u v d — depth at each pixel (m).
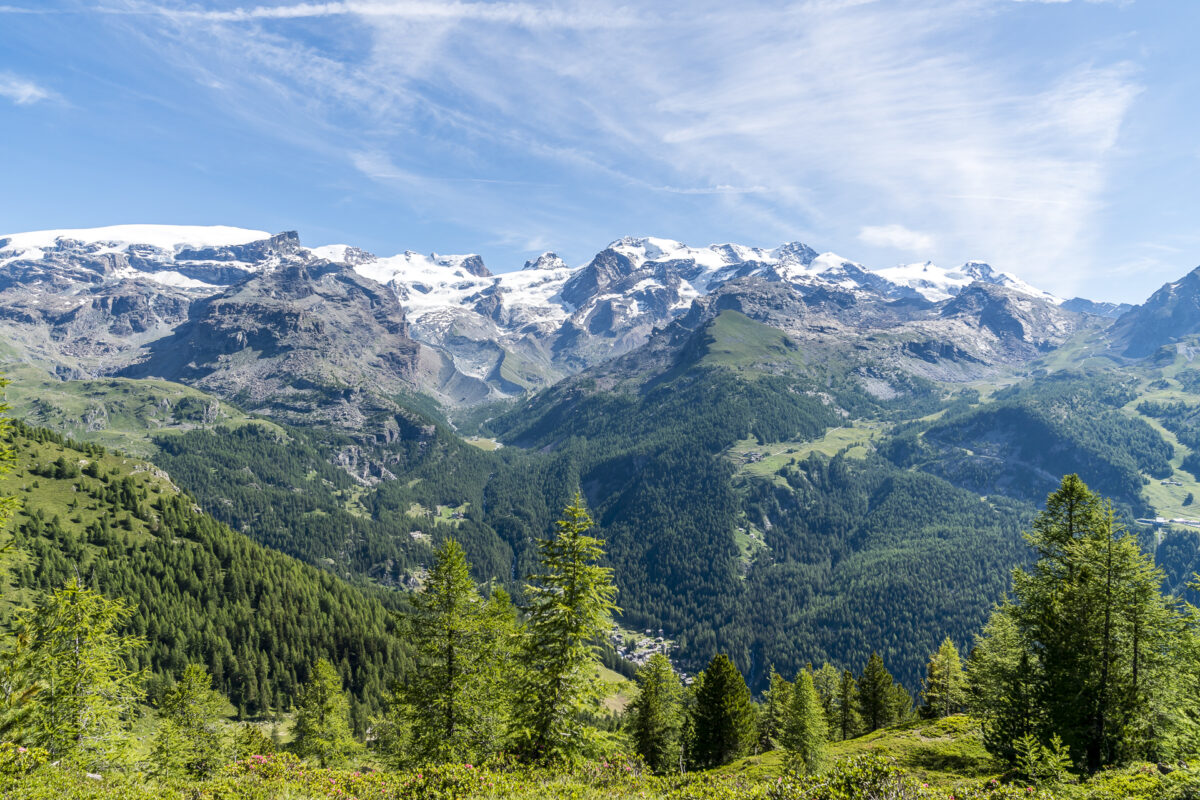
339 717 72.69
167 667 126.12
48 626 34.72
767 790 20.55
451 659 34.81
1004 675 42.16
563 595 35.03
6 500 28.08
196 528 177.50
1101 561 37.25
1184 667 35.47
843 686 86.25
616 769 26.42
